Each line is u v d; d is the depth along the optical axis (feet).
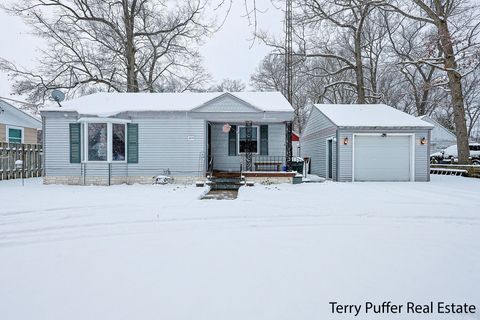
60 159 43.37
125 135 43.65
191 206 25.99
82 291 10.73
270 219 21.88
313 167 65.21
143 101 47.67
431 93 107.45
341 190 36.70
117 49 84.69
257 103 46.80
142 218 21.85
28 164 53.06
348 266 12.98
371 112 54.95
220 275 12.07
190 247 15.60
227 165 49.70
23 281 11.59
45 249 15.35
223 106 43.80
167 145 43.96
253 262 13.47
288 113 43.73
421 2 56.03
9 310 9.47
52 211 23.88
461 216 22.74
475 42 54.34
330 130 52.47
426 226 20.02
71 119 43.37
